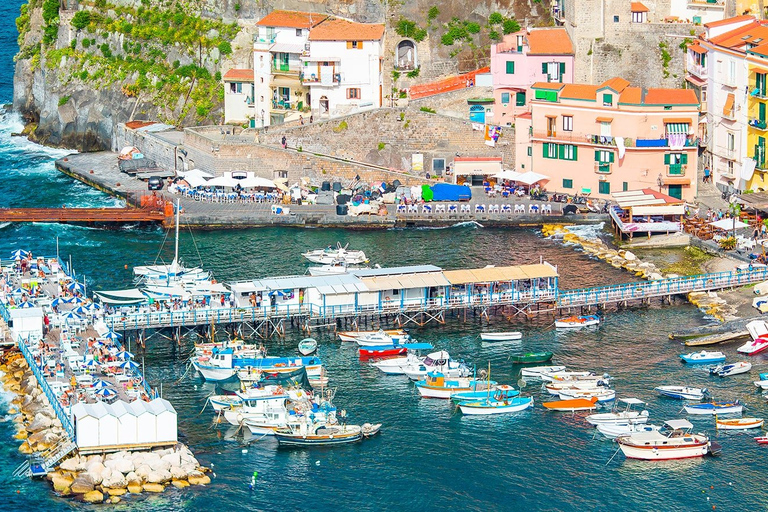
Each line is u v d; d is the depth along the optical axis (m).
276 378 151.62
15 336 157.00
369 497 129.00
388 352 158.62
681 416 142.62
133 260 189.12
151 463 130.50
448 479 132.00
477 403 144.38
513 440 139.00
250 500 127.94
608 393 146.62
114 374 146.38
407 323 168.50
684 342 160.62
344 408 145.75
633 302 173.50
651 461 134.62
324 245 196.38
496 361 157.00
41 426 139.12
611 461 134.88
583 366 154.88
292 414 140.88
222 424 141.75
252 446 137.62
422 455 136.38
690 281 174.75
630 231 193.75
